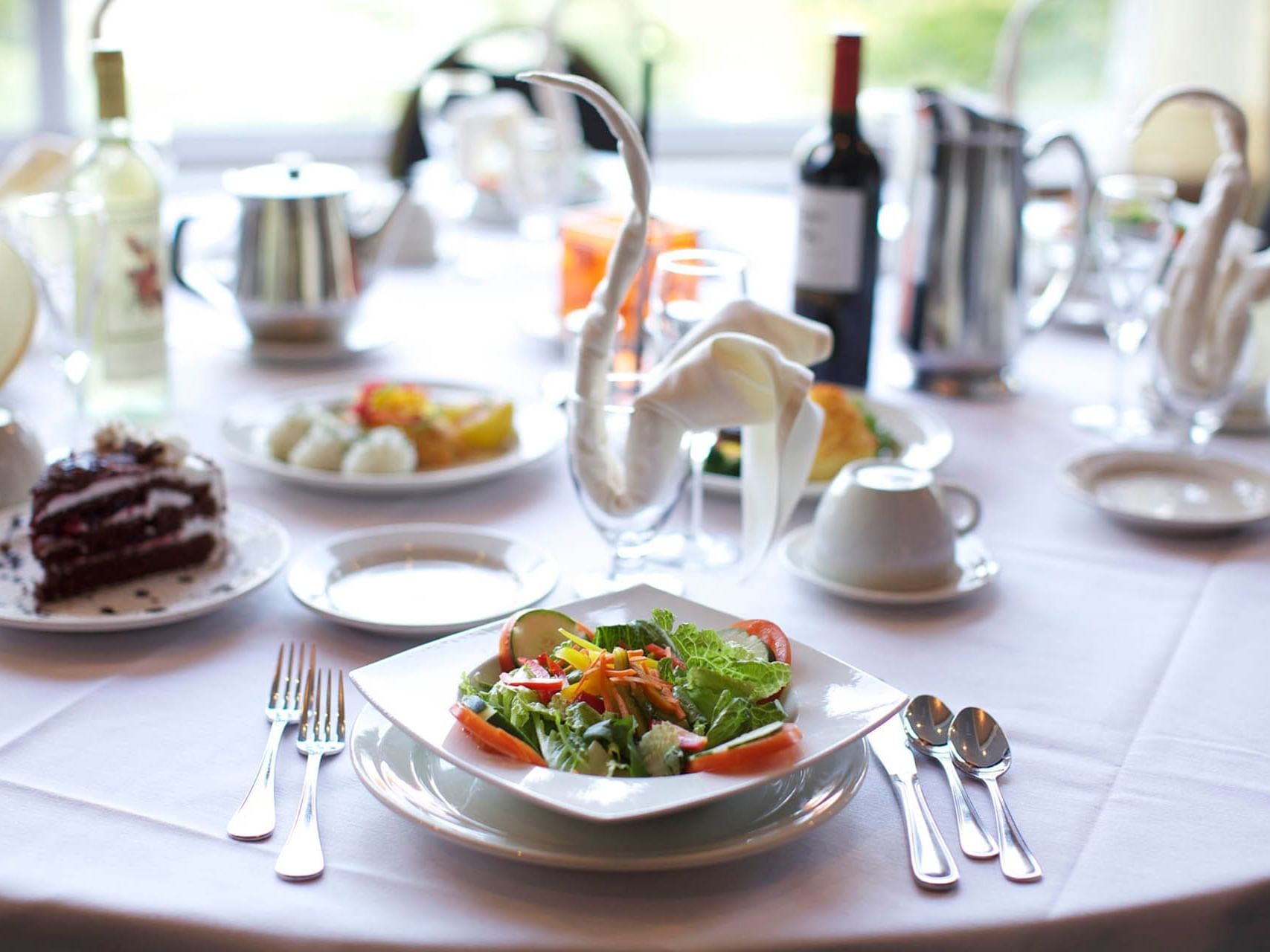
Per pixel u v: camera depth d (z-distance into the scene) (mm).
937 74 3377
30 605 941
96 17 1335
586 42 3189
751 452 958
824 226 1449
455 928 622
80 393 1256
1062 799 746
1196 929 660
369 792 728
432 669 756
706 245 1538
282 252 1582
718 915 638
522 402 1442
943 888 657
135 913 628
